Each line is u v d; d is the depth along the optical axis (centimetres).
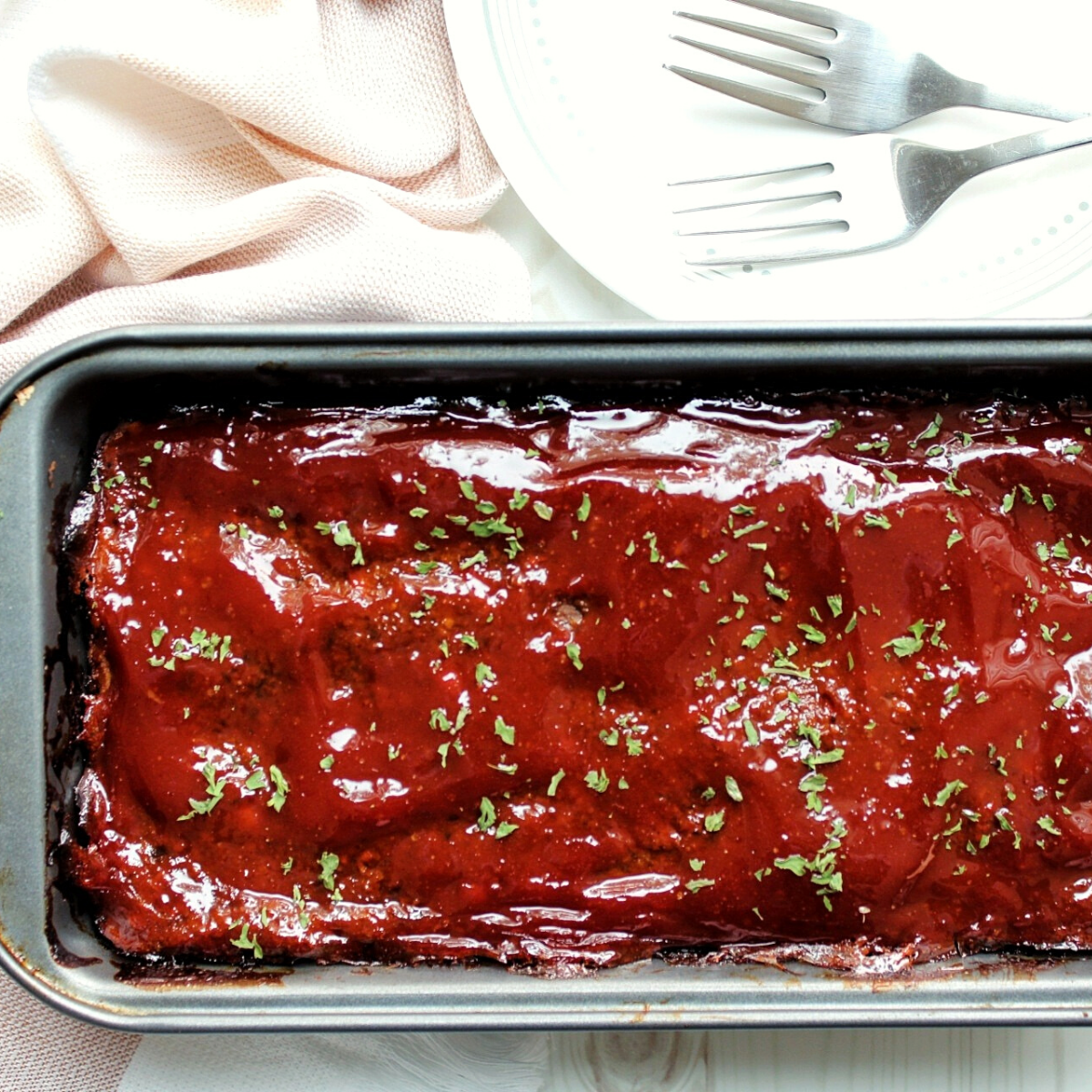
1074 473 62
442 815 61
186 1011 61
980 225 65
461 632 61
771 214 65
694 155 66
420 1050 65
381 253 63
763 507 61
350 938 61
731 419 62
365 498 62
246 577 61
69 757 62
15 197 64
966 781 61
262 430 62
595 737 61
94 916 62
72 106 63
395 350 60
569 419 62
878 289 65
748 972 61
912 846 61
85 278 65
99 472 62
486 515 61
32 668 60
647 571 61
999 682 61
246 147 65
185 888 62
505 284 64
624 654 61
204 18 64
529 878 61
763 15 66
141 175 64
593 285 66
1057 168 65
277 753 61
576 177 65
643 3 66
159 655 61
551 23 65
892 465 62
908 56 65
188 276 65
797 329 60
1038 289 65
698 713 61
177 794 61
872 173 65
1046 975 61
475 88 65
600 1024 60
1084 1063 64
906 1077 64
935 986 61
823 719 61
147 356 60
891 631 61
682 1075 65
